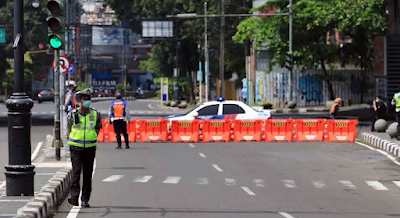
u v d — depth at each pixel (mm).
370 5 124375
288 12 139250
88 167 31641
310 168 48594
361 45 143750
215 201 33812
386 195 36312
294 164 51156
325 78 148125
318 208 31859
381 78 115188
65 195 35938
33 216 26094
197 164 51125
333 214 30203
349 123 72438
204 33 174125
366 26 126812
